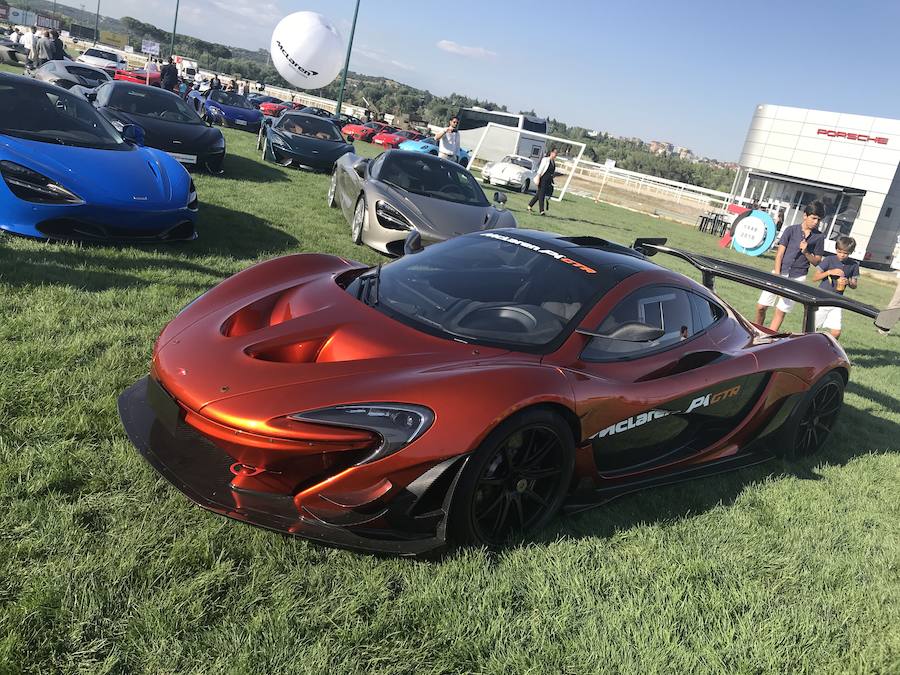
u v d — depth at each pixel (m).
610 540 2.95
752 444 4.15
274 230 7.79
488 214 8.14
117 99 10.38
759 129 32.59
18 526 2.31
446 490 2.47
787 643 2.46
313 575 2.34
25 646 1.87
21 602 1.99
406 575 2.44
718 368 3.63
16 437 2.81
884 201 28.81
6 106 5.97
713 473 3.77
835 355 4.42
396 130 38.44
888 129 28.39
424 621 2.23
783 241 7.87
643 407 3.15
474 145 33.72
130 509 2.51
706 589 2.71
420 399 2.45
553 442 2.78
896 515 3.85
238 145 15.67
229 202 8.77
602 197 30.81
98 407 3.14
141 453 2.67
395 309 3.13
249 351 2.72
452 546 2.58
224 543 2.43
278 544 2.47
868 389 6.95
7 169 5.24
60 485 2.56
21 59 30.25
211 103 19.75
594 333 3.01
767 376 3.98
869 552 3.27
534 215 16.89
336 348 2.81
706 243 21.16
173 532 2.44
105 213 5.50
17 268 4.75
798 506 3.67
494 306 3.13
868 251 29.58
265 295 3.35
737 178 33.94
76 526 2.35
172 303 4.73
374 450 2.39
